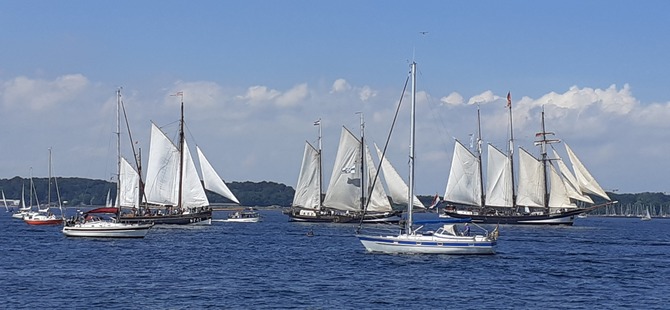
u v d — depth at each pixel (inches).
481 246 3927.2
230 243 4995.1
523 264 3636.8
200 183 7017.7
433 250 3932.1
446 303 2534.5
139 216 6673.2
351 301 2551.7
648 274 3336.6
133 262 3651.6
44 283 2891.2
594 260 3937.0
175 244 4849.9
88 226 5265.8
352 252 4227.4
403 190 7500.0
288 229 6899.6
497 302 2559.1
